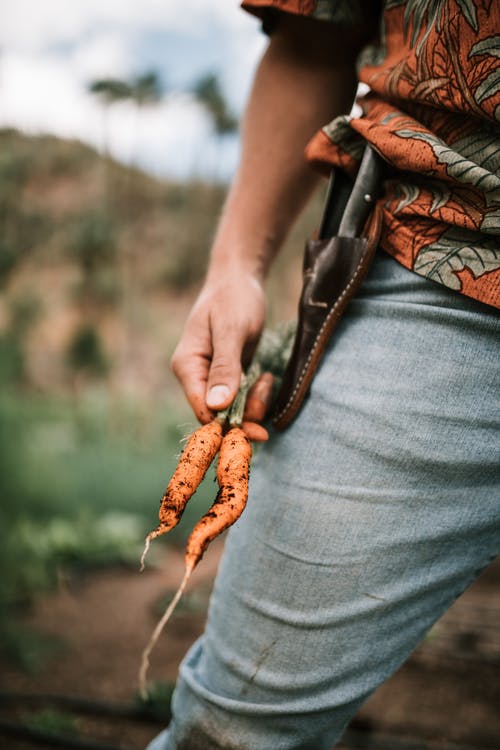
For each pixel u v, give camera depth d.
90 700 2.62
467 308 1.06
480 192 1.03
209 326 1.31
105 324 19.69
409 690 2.64
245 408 1.25
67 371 16.77
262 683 1.12
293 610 1.11
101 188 24.12
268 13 1.40
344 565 1.09
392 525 1.08
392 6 1.21
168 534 6.04
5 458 4.93
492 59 1.01
